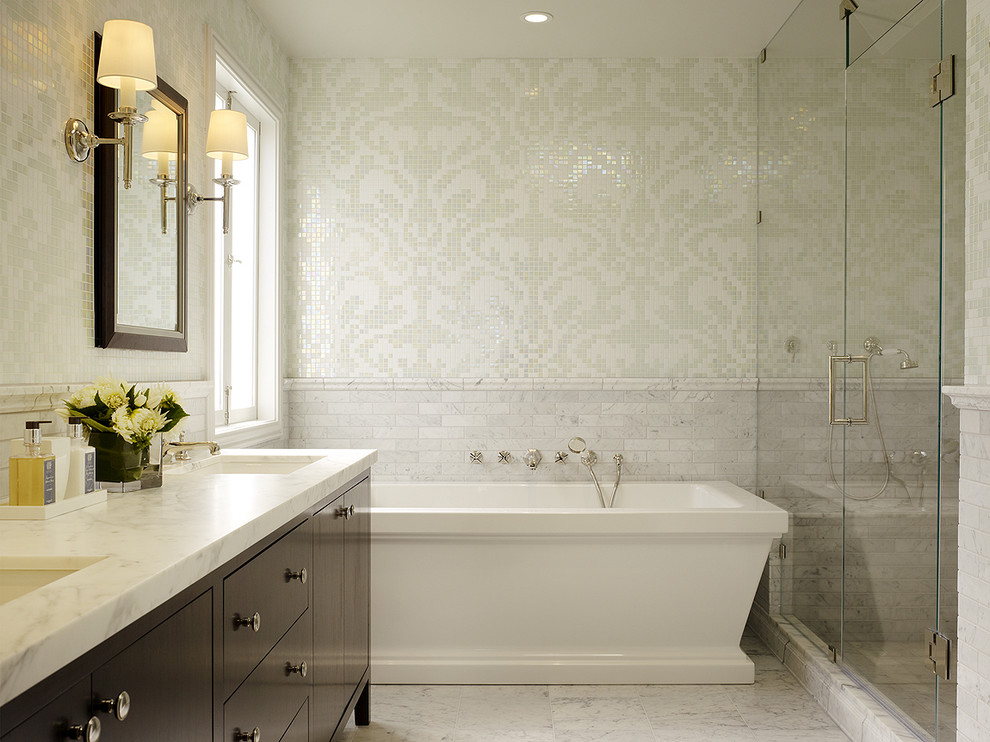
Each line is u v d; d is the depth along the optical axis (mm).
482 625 3393
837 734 2879
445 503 4230
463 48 4234
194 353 3078
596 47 4227
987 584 2023
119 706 1091
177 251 2828
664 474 4355
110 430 1908
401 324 4348
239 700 1576
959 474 2213
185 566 1250
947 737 2334
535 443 4363
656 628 3408
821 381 3334
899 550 2646
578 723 2965
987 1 2020
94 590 1066
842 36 3109
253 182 4129
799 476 3602
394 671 3354
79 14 2234
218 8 3309
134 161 2498
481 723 2963
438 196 4348
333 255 4352
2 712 844
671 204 4352
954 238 2322
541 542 3338
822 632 3355
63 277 2150
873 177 2846
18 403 1893
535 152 4355
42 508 1568
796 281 3625
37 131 2025
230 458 2824
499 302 4344
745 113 4359
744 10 3768
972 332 2102
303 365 4352
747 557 3361
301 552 2023
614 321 4348
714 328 4352
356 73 4355
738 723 2973
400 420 4367
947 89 2352
